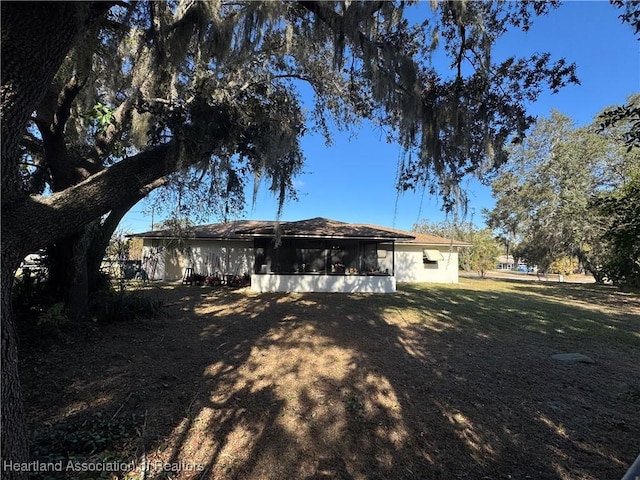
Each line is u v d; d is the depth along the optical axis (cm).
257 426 379
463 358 634
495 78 434
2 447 212
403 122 435
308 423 388
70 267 714
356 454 336
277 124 604
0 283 229
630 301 1561
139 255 2000
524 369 585
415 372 554
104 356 573
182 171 482
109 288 852
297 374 529
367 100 707
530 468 320
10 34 201
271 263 1638
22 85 211
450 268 2316
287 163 664
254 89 633
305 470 310
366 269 1742
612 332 895
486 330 868
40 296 740
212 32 437
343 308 1127
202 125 462
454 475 308
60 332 643
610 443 363
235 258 2012
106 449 321
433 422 398
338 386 489
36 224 272
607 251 1845
